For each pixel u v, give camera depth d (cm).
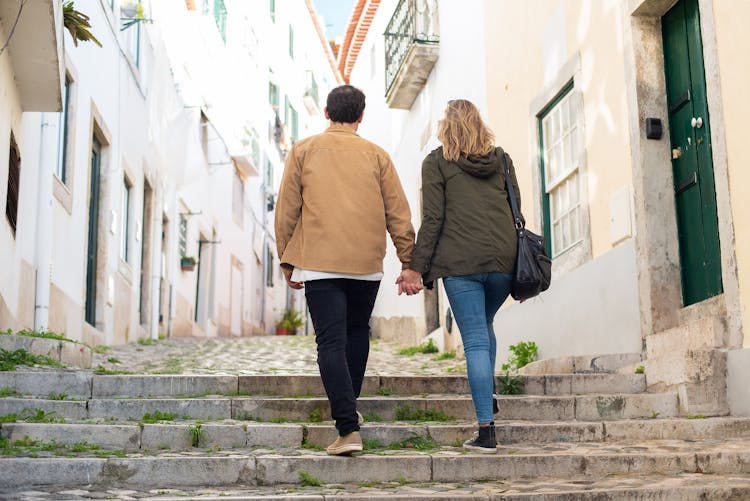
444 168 468
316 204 448
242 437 468
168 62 1652
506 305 980
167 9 1648
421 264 457
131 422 486
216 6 2120
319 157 457
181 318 1758
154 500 364
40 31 647
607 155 762
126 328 1315
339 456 431
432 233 459
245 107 2323
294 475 418
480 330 457
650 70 718
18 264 768
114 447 453
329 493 386
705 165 662
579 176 812
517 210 473
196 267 1916
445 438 483
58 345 639
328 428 475
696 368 577
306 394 566
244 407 517
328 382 433
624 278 721
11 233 730
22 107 768
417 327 1384
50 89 739
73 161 984
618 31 747
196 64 1897
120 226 1265
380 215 456
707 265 656
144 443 457
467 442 455
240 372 731
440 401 539
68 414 502
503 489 398
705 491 390
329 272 439
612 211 747
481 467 431
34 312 829
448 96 1257
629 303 712
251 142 2386
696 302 669
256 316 2653
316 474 419
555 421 538
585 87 810
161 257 1561
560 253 866
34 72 709
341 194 449
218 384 562
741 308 582
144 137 1449
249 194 2531
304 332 2816
